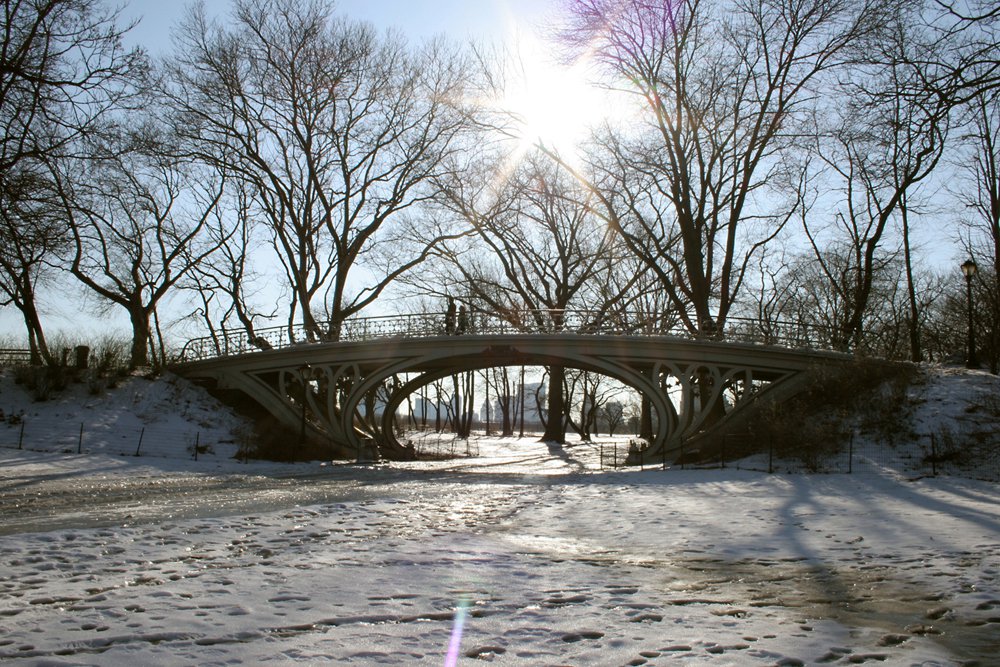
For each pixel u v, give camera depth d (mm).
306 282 41062
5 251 22625
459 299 46781
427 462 37938
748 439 28953
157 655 6109
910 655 6625
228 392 37562
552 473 29203
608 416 104688
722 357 31359
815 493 18844
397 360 34750
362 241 42000
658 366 32062
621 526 14367
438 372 40156
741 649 6691
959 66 11352
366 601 8109
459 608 7941
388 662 6129
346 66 39906
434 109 41938
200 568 9664
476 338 33688
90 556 10273
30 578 8906
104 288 39281
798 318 55812
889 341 46625
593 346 32750
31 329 38938
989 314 39625
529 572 9945
